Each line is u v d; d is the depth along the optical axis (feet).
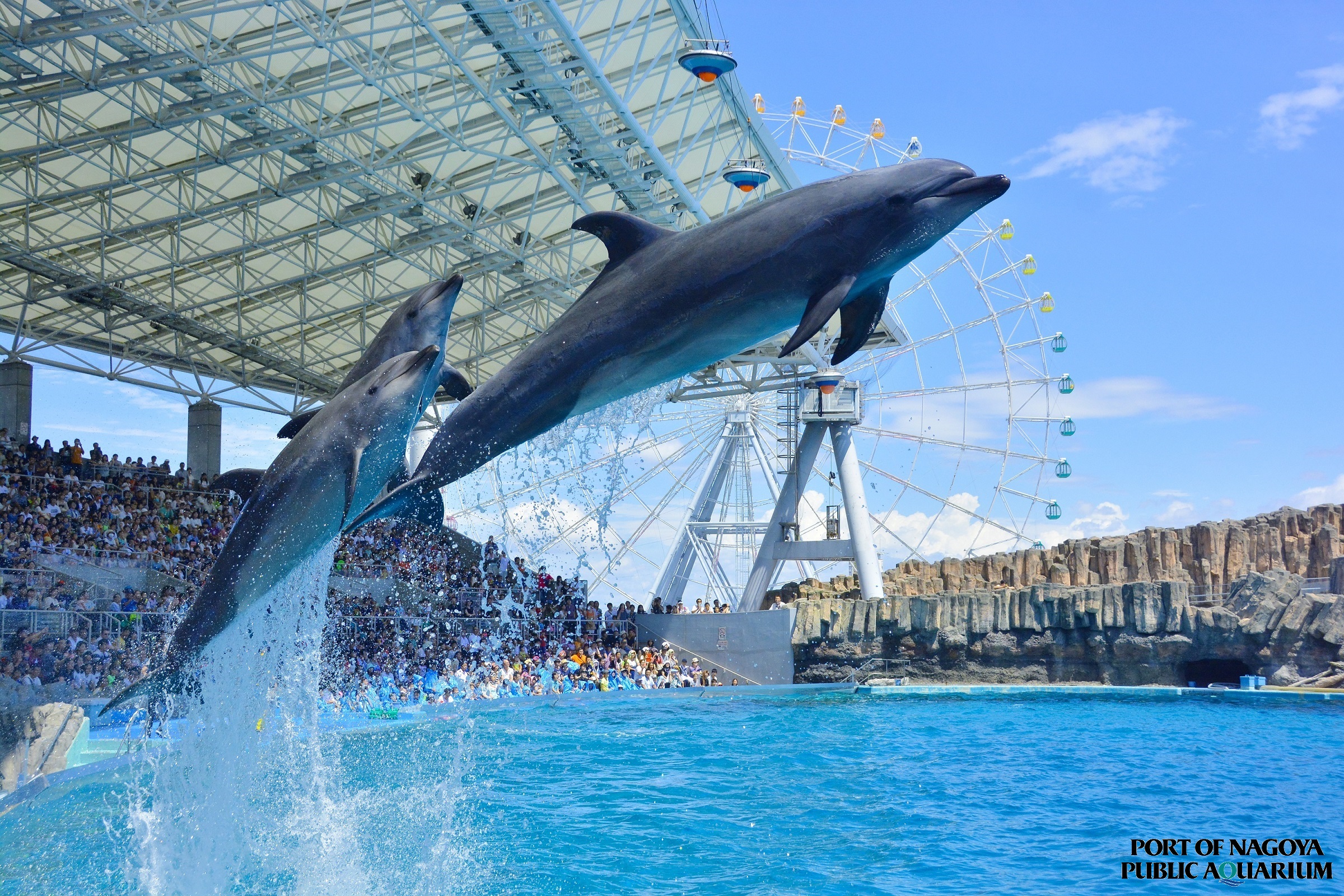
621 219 22.09
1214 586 100.83
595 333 21.63
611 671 99.50
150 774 47.57
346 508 22.88
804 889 31.48
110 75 67.77
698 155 96.17
